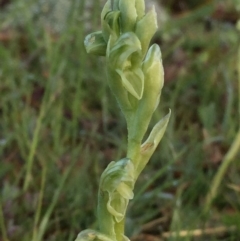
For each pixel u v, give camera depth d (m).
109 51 0.14
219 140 0.35
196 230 0.27
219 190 0.31
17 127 0.34
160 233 0.28
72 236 0.25
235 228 0.28
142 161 0.15
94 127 0.35
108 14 0.14
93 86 0.41
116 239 0.14
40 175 0.31
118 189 0.14
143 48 0.14
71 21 0.40
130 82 0.14
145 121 0.14
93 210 0.28
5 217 0.28
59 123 0.34
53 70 0.36
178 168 0.32
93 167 0.32
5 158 0.34
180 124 0.38
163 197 0.29
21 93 0.39
